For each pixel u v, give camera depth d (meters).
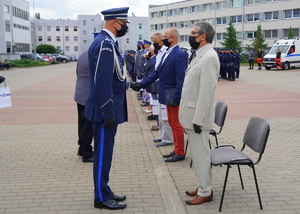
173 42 5.56
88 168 5.29
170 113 5.61
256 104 11.53
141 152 6.15
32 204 3.99
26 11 65.31
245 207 3.88
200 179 3.97
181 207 3.90
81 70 5.39
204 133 3.92
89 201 4.08
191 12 64.06
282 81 19.44
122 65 3.87
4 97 5.22
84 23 92.69
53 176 4.93
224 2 57.72
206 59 3.75
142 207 3.90
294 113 9.81
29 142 6.87
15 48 58.53
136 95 14.74
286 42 30.28
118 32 3.82
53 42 92.56
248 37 54.88
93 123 3.85
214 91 3.78
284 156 5.80
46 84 19.80
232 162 3.83
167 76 5.55
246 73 26.14
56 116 9.78
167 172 5.09
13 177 4.89
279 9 50.25
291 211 3.78
